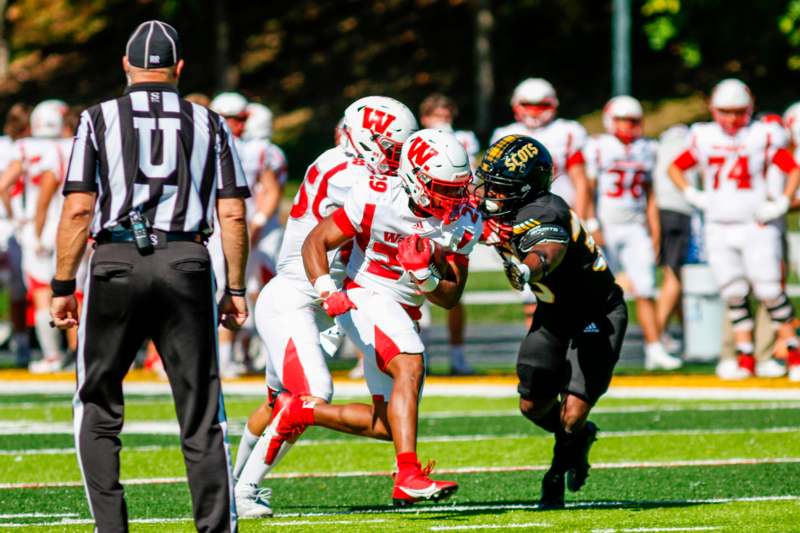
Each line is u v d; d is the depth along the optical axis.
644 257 34.59
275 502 19.06
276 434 16.75
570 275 17.58
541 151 17.16
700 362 37.38
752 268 31.98
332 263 16.92
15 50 113.94
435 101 31.88
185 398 13.91
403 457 15.18
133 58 14.38
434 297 15.81
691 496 18.80
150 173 13.93
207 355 13.96
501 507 18.05
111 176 13.89
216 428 13.89
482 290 59.84
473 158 32.53
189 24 109.62
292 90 101.62
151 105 14.13
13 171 35.28
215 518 13.73
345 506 18.59
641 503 18.09
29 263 35.72
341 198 16.80
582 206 32.38
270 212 33.28
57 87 107.25
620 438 24.64
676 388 31.59
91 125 13.98
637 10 96.19
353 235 15.92
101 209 13.98
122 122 13.98
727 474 20.72
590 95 94.50
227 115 32.41
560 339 17.78
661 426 26.03
